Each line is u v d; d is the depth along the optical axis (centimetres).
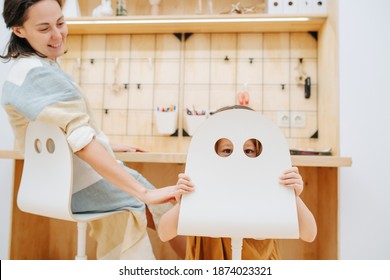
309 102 224
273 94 226
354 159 175
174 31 231
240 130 95
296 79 226
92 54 236
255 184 94
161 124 222
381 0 182
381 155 175
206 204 94
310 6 209
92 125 134
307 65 226
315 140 221
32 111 107
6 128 200
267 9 216
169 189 107
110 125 232
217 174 94
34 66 113
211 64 231
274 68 228
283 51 228
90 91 234
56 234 222
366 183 174
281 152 94
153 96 232
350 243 172
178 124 228
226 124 95
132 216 133
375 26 181
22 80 113
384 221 172
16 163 192
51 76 111
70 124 106
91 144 108
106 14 223
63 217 111
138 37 235
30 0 115
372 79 179
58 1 123
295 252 210
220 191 94
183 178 95
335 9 187
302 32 228
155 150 228
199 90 230
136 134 230
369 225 172
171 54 233
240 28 224
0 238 195
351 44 181
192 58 232
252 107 226
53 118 105
